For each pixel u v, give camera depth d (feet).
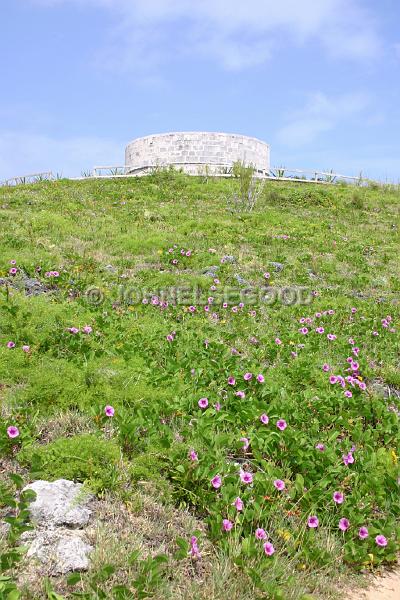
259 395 19.19
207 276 38.81
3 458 14.06
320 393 20.11
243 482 13.74
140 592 9.82
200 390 19.16
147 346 23.31
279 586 10.96
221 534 12.07
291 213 69.00
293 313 33.09
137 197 70.18
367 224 67.21
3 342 21.08
